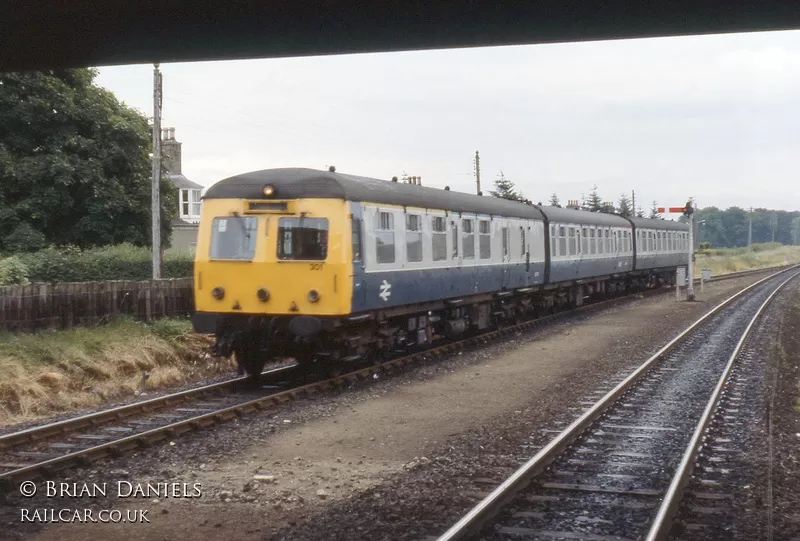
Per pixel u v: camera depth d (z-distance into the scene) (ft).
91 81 100.63
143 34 23.41
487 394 42.45
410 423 35.40
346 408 38.81
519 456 29.37
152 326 55.36
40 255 69.05
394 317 52.65
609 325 79.10
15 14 21.94
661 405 39.37
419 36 23.72
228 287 44.27
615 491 24.86
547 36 23.76
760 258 312.29
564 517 22.56
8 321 47.91
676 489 23.84
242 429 34.14
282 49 24.86
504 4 21.42
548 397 41.37
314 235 43.04
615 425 34.78
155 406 38.19
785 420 36.55
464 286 60.59
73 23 22.56
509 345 63.77
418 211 52.70
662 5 21.30
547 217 83.25
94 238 94.02
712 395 39.75
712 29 23.16
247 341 45.32
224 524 22.33
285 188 43.55
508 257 70.33
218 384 43.24
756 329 75.15
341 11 21.97
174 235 140.56
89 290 53.31
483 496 24.25
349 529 21.62
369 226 45.73
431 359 55.88
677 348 61.00
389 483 25.99
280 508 23.65
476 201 64.18
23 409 38.45
